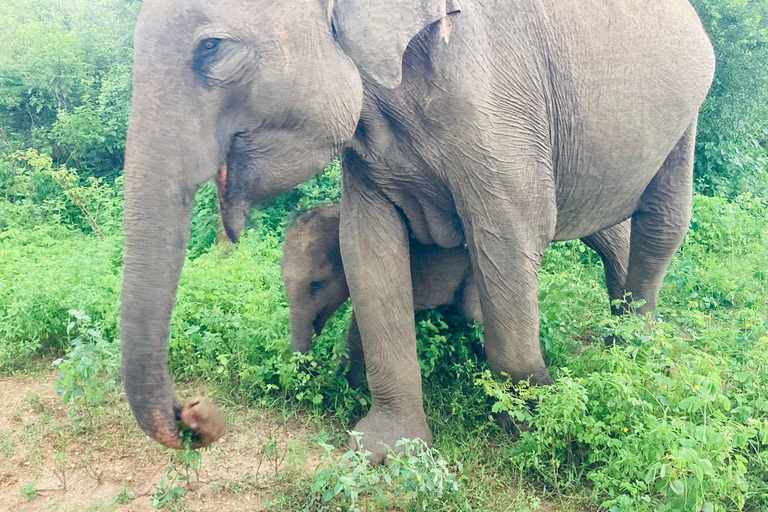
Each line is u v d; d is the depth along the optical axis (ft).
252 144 8.48
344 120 8.61
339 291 13.51
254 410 12.25
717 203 23.85
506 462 10.62
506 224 10.24
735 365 11.63
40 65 33.50
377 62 8.38
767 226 23.57
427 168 10.12
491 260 10.45
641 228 13.73
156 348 7.70
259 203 9.00
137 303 7.59
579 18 10.70
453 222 11.18
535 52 10.24
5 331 15.14
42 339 15.17
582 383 10.30
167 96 7.76
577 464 10.31
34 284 15.83
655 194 13.26
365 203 10.92
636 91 11.35
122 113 31.40
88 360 10.57
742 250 21.58
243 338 13.67
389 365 11.19
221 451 10.85
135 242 7.61
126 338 7.63
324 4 8.30
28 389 13.19
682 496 8.45
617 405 9.80
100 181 30.27
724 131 28.84
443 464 8.81
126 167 7.72
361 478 8.54
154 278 7.63
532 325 10.94
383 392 11.32
